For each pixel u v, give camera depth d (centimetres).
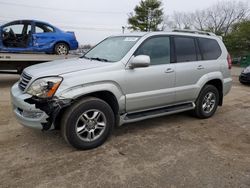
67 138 358
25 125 360
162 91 448
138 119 428
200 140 428
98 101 373
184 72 479
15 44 883
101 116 382
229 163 349
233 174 321
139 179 305
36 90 346
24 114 359
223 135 455
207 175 317
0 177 302
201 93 525
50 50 956
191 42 510
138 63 389
